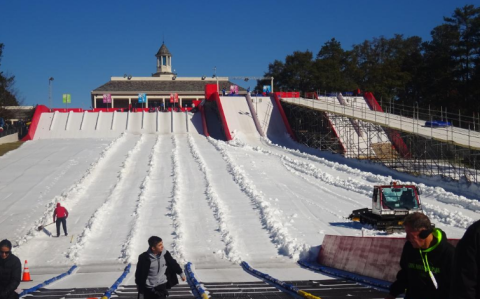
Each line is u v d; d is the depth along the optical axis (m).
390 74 109.62
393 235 25.59
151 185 40.62
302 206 34.19
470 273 5.88
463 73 97.75
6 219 33.69
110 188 40.28
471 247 5.89
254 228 28.95
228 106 75.75
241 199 35.78
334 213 32.25
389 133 60.78
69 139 66.31
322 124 65.62
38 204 36.88
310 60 119.25
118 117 75.38
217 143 60.31
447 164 49.94
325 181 42.97
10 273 10.59
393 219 26.84
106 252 26.38
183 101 118.06
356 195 38.00
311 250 23.42
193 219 31.45
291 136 68.50
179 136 67.81
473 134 50.72
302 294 13.34
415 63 111.25
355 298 12.73
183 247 25.84
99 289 15.82
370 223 28.11
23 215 34.34
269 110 75.50
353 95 87.88
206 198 36.22
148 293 9.88
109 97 86.56
